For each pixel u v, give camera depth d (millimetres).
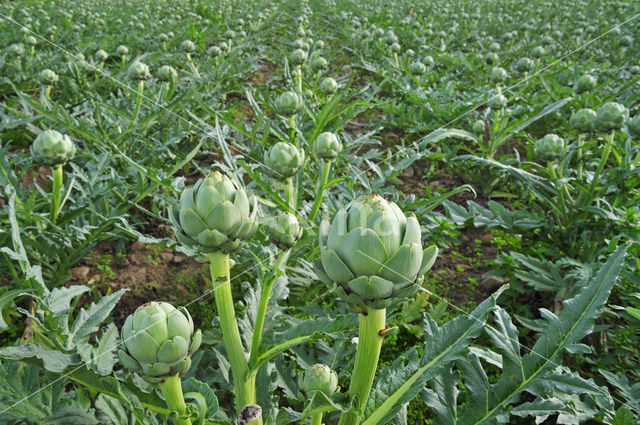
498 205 3965
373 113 6586
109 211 3629
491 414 1581
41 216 2979
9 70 6461
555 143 3602
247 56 8656
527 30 10805
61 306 1977
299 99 3861
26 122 4594
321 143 2988
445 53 9422
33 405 1666
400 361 1459
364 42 10273
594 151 4703
